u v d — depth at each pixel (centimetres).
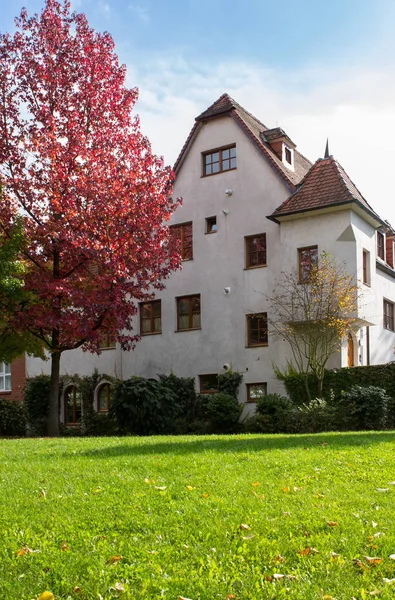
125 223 2052
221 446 1129
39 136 2034
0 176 2053
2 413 2716
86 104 2155
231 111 2584
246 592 457
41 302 2120
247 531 595
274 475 847
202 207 2633
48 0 2156
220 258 2555
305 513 649
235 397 2361
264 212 2469
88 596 462
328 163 2450
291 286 2305
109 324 2134
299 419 1992
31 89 2109
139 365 2720
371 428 1897
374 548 542
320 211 2278
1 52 2117
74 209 1986
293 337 2298
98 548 554
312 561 514
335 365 2205
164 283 2695
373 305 2428
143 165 2184
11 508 687
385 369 2069
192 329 2591
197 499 712
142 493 743
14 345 2327
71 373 2906
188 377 2567
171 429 2186
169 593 461
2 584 481
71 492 760
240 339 2455
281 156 2631
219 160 2631
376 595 450
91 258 1975
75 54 2144
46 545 565
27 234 2045
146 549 550
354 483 798
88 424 2688
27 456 1072
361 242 2328
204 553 539
